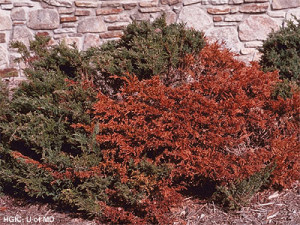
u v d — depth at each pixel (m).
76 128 3.38
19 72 4.89
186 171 3.31
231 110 3.34
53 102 3.48
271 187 3.50
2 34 4.86
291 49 3.90
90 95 3.44
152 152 3.43
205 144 3.37
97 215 3.34
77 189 3.35
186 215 3.32
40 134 3.37
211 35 4.80
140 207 3.30
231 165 3.31
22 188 3.49
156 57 3.47
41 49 3.94
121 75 3.51
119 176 3.30
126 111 3.38
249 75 3.51
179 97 3.39
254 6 4.74
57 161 3.30
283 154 3.40
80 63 3.62
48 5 4.79
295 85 3.65
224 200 3.33
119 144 3.31
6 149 3.52
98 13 4.78
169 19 4.77
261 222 3.22
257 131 3.54
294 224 3.17
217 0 4.74
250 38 4.80
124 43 3.77
